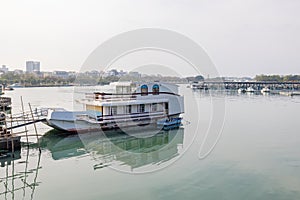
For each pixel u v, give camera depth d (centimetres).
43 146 2766
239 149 2645
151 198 1616
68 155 2489
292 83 13888
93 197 1633
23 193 1697
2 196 1655
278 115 4975
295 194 1658
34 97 9675
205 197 1625
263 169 2081
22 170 2094
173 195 1658
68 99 8819
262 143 2872
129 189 1744
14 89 15875
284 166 2144
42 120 3044
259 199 1598
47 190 1739
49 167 2164
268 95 10569
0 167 2155
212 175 1969
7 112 5416
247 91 12794
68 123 3094
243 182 1844
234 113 5228
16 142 2553
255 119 4506
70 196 1648
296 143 2864
